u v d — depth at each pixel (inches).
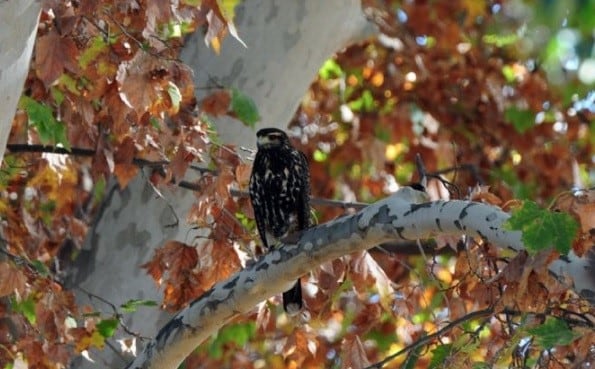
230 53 491.5
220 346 663.8
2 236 522.6
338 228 337.7
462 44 842.8
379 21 757.3
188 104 458.9
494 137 811.4
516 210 310.0
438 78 815.7
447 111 815.1
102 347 438.6
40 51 398.3
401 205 330.6
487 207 322.3
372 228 332.8
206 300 355.9
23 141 520.4
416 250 598.9
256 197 450.6
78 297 484.7
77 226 540.1
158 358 361.4
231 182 436.5
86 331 436.8
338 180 790.5
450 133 810.8
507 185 743.1
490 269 377.4
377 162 782.5
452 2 834.8
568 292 353.4
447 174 789.2
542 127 815.7
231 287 352.8
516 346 347.6
